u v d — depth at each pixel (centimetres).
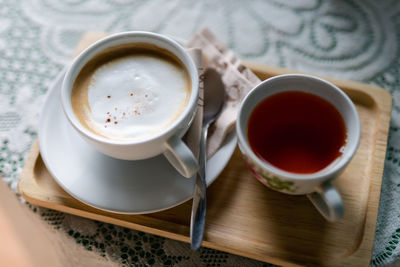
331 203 32
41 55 50
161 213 38
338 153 35
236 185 39
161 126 36
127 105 37
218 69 42
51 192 38
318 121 37
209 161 38
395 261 38
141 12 53
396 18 51
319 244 37
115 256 38
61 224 39
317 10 52
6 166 43
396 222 40
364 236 36
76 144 38
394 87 47
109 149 34
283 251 36
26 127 45
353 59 49
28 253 39
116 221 38
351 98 43
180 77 38
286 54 49
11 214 40
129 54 39
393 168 42
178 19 53
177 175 37
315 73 46
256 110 37
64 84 36
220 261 38
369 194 38
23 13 53
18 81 48
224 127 38
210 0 54
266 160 36
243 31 51
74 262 38
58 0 53
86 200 36
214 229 37
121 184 37
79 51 45
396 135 44
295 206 38
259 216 38
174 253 38
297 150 36
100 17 53
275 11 53
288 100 38
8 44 50
